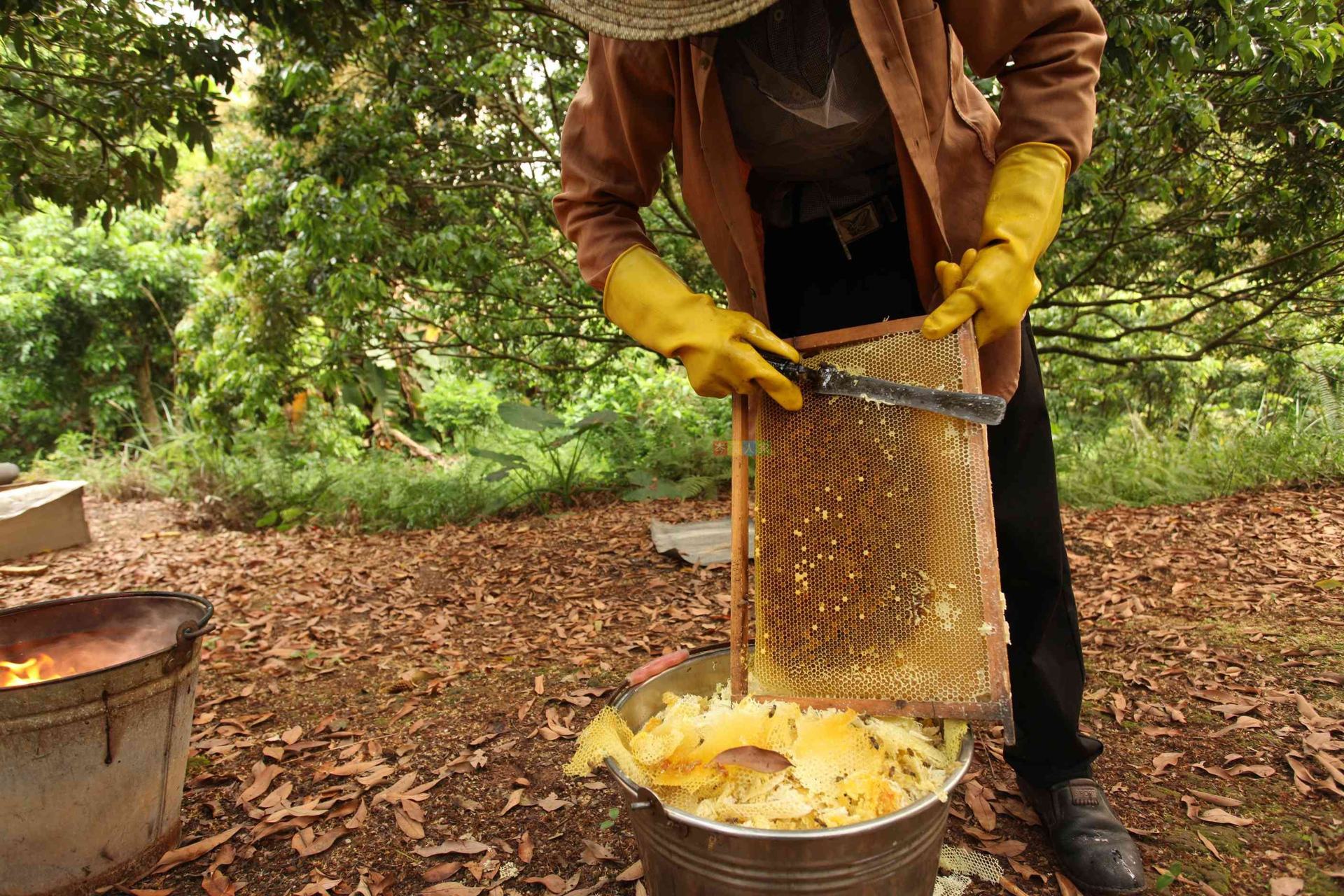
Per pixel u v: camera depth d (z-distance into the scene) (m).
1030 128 1.38
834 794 1.25
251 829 2.03
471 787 2.18
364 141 5.91
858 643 1.38
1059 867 1.71
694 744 1.33
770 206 1.63
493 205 6.62
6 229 10.26
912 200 1.38
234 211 7.84
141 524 6.85
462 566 4.98
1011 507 1.58
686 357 1.42
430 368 11.48
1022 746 1.74
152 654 1.78
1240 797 1.97
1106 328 8.62
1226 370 9.06
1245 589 3.63
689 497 6.61
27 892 1.71
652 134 1.55
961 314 1.28
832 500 1.40
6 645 1.92
